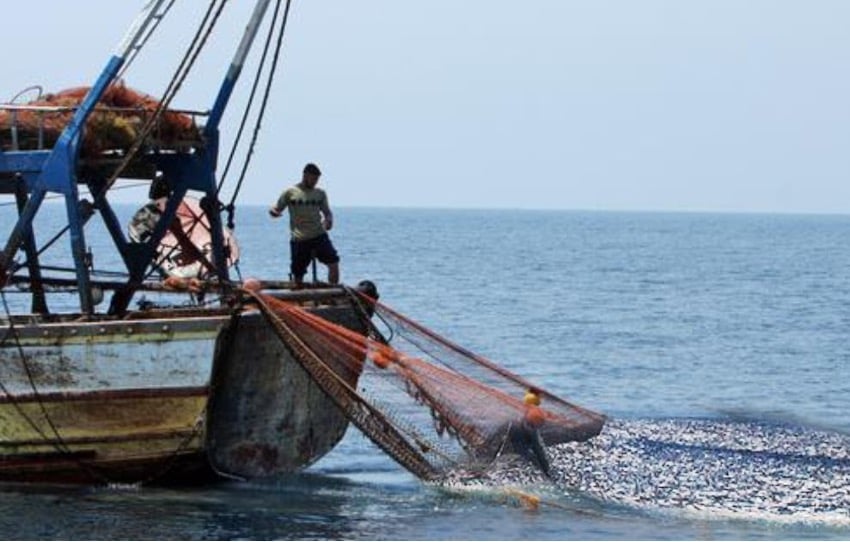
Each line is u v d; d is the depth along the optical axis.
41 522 29.48
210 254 37.31
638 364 65.88
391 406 37.47
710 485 33.84
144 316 32.50
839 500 32.69
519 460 34.59
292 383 33.84
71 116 33.91
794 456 37.31
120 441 31.88
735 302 116.00
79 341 31.44
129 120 33.81
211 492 32.72
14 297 89.44
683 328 88.00
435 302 106.88
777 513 31.59
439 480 33.84
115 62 32.16
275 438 33.78
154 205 36.56
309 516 30.81
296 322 32.66
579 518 30.89
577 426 37.91
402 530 29.83
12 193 35.72
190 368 31.19
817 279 159.12
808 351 74.06
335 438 35.69
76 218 32.41
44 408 31.84
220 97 34.75
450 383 34.69
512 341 76.75
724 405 50.59
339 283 36.72
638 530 30.11
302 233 37.88
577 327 87.06
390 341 37.03
